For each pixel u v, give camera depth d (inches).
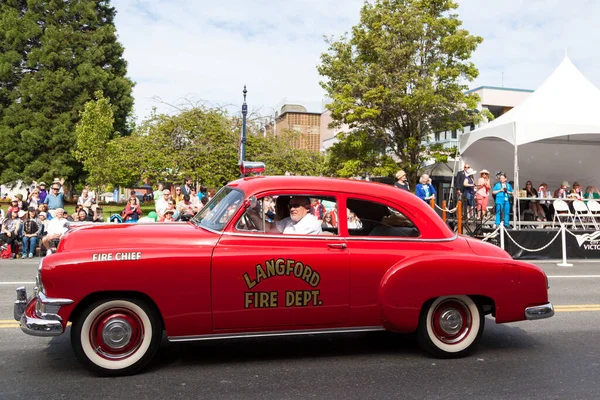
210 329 176.4
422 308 196.2
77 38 1752.0
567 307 297.0
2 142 1664.6
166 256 171.5
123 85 1809.8
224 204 191.0
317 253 183.5
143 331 174.6
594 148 791.7
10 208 554.6
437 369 186.9
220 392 160.4
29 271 430.0
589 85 652.1
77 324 169.0
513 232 537.0
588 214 599.8
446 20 838.5
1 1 1790.1
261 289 178.4
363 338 228.5
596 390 166.7
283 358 197.5
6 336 222.2
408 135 916.0
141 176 1079.0
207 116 1051.9
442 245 197.3
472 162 762.8
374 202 195.6
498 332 242.1
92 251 168.2
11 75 1702.8
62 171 1647.4
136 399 153.4
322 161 1177.4
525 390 166.1
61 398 153.7
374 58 880.9
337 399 156.1
